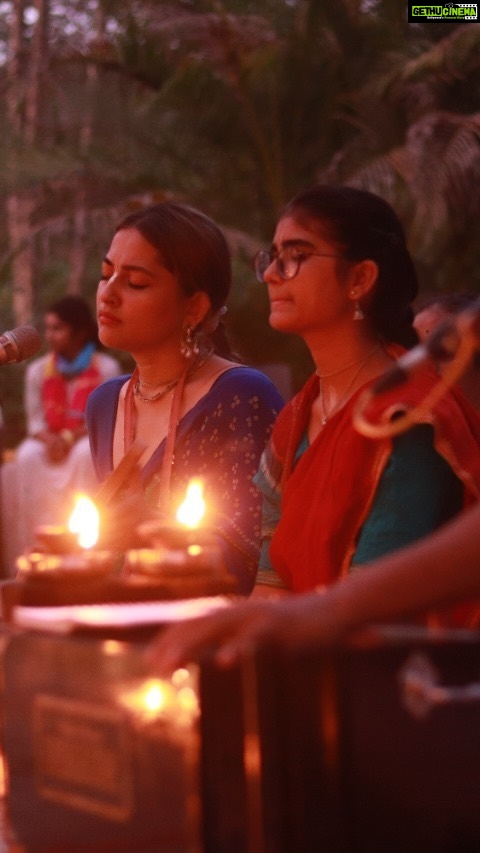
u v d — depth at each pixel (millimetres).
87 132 11125
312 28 10102
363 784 1067
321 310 2117
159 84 11078
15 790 1329
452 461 1883
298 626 1146
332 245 2107
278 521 2270
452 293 2848
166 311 2689
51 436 7551
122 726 1190
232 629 1153
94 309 11688
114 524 1983
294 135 10281
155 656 1160
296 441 2211
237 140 10398
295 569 2055
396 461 1925
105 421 2846
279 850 1073
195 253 2682
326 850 1066
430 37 10836
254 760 1083
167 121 10617
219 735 1118
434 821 1083
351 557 1979
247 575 2580
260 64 10000
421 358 1347
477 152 9609
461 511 1953
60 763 1268
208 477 2664
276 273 2145
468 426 1979
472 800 1096
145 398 2771
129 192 10523
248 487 2641
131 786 1184
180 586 1474
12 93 11883
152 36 10633
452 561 1151
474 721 1095
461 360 1299
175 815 1137
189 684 1136
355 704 1070
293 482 2086
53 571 1440
